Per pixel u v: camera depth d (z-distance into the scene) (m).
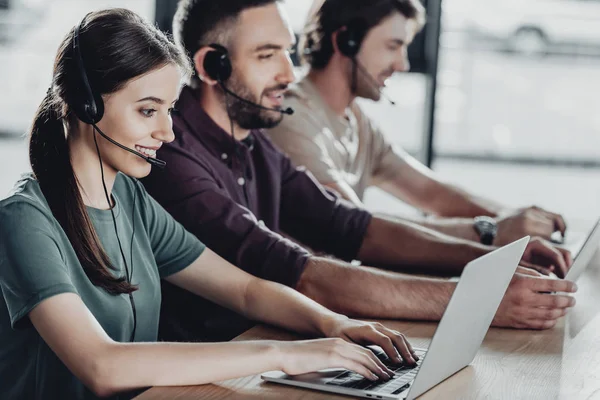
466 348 1.69
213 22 2.40
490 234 2.89
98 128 1.74
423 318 2.07
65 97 1.72
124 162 1.77
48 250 1.63
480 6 6.73
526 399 1.58
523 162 6.98
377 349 1.79
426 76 4.75
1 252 1.63
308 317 1.91
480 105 6.91
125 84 1.71
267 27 2.40
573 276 2.21
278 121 2.48
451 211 3.45
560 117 6.95
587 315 2.18
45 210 1.69
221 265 2.08
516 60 6.82
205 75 2.42
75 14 6.99
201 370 1.56
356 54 3.14
